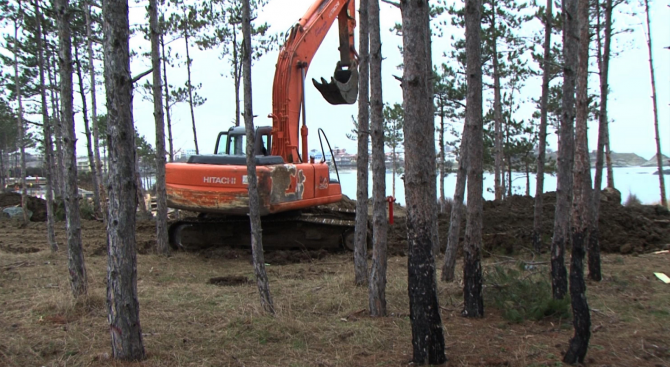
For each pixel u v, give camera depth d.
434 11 18.77
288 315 5.84
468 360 4.55
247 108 5.97
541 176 9.77
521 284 6.34
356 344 5.06
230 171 9.38
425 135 4.23
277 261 9.73
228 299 6.73
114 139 4.42
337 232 10.62
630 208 13.50
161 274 8.47
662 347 4.91
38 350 4.98
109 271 4.63
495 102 18.52
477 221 5.86
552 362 4.52
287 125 10.27
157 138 9.89
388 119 26.52
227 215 10.70
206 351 4.94
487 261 9.42
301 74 10.52
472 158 5.85
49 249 10.66
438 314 4.43
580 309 4.48
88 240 12.37
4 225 15.48
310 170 10.27
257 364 4.64
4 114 21.33
